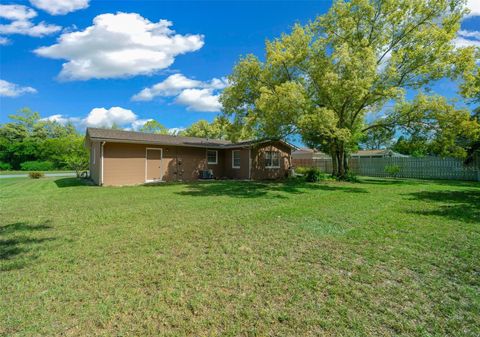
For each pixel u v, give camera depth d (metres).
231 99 14.80
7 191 10.58
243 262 3.49
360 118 15.66
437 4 11.87
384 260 3.55
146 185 13.19
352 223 5.43
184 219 5.82
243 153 17.38
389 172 18.19
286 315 2.35
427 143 12.37
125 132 15.60
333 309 2.45
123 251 3.91
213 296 2.67
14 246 4.12
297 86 11.07
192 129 36.44
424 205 7.39
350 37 13.47
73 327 2.21
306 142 17.77
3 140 28.05
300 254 3.77
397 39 13.14
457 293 2.73
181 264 3.44
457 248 3.99
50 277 3.10
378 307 2.47
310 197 8.98
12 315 2.37
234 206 7.30
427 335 2.10
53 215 6.25
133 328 2.20
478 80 10.77
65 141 23.45
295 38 12.98
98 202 8.01
